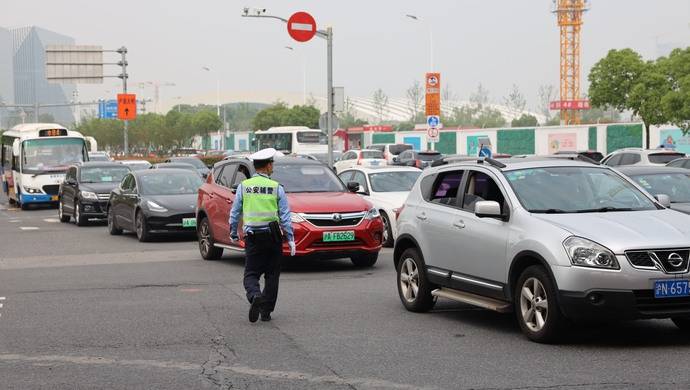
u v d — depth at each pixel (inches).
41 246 850.8
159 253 770.2
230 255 750.5
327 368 324.8
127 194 920.9
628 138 2576.3
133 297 514.6
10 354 356.8
